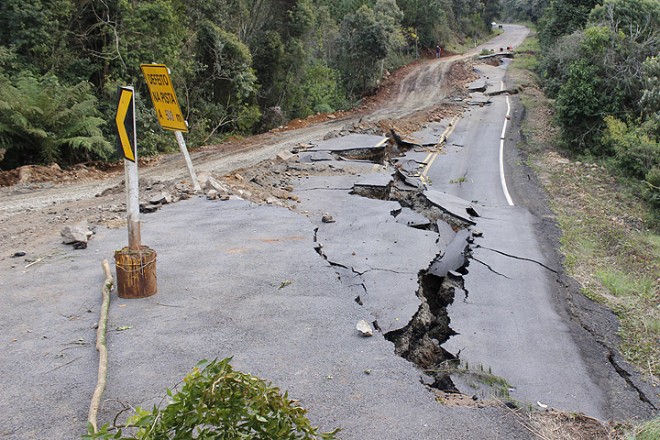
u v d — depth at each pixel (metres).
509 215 11.52
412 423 3.93
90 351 4.69
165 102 8.64
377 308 6.14
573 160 18.55
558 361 5.62
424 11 54.59
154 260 5.80
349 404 4.09
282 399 2.43
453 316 6.58
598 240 10.28
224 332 5.07
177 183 10.80
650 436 4.18
